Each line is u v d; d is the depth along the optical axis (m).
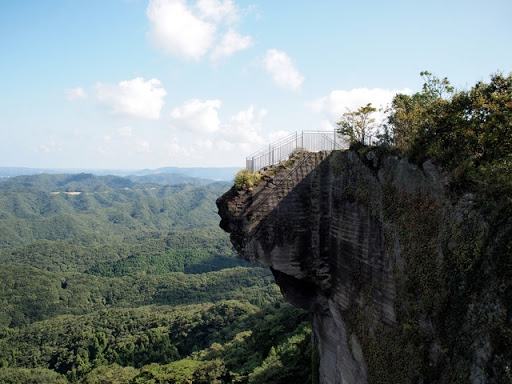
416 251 11.95
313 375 21.50
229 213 18.02
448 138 12.30
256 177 17.75
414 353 11.81
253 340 51.19
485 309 9.34
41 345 100.12
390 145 14.05
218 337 83.38
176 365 44.59
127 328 104.75
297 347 33.69
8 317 124.25
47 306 134.25
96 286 155.75
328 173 17.41
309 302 18.78
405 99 17.67
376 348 13.90
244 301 107.31
